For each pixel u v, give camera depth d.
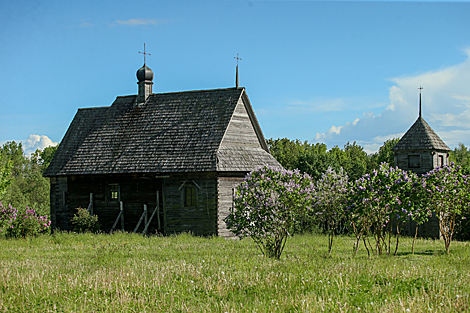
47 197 66.88
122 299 9.97
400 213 17.86
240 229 17.66
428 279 11.28
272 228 17.09
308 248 20.58
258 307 9.23
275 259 15.65
